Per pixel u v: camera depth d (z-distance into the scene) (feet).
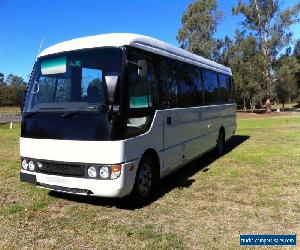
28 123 21.83
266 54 169.78
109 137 19.26
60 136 20.43
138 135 21.27
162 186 26.48
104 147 19.31
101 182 19.44
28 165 21.86
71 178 20.15
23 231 18.30
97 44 21.25
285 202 22.31
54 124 20.68
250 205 21.85
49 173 21.02
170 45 27.71
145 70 21.21
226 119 42.83
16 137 61.98
